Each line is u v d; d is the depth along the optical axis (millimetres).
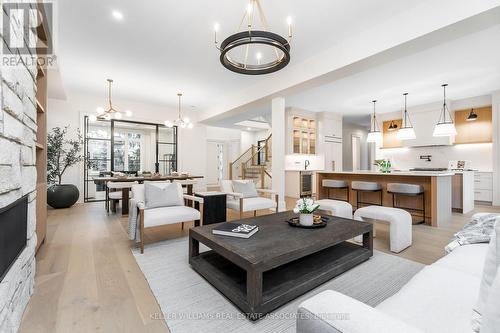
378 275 2111
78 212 4855
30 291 1761
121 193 4645
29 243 1751
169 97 6320
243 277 1899
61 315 1564
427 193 4105
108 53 3820
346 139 9703
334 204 3555
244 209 3648
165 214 2824
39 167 2826
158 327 1467
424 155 7023
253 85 5242
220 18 2924
